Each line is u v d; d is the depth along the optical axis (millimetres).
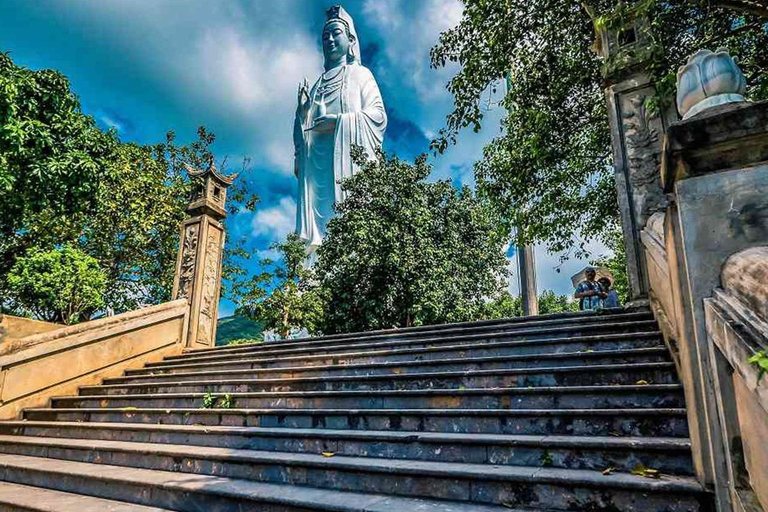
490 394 4121
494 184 10648
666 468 2826
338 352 6906
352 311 16359
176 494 3670
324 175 35125
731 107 2016
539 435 3500
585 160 10602
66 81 9281
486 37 7117
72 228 13648
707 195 2109
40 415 6887
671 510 2479
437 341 6172
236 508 3373
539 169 9555
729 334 1713
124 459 4684
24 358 7168
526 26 7262
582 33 8078
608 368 3973
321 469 3566
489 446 3354
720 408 1932
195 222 10445
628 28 6516
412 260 15453
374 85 37062
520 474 2902
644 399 3527
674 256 2516
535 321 6172
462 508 2846
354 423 4328
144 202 15383
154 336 9008
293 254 18250
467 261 18656
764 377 1406
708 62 2252
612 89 6617
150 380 7504
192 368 7625
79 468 4570
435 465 3301
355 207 17062
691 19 6750
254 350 8266
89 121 9961
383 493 3271
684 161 2145
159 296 16672
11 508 3945
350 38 39438
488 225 19516
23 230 12492
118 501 3938
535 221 11094
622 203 6203
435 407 4336
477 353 5422
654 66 5887
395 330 7250
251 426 4898
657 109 6191
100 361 8117
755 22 6582
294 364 6691
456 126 7293
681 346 2652
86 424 5793
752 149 2047
